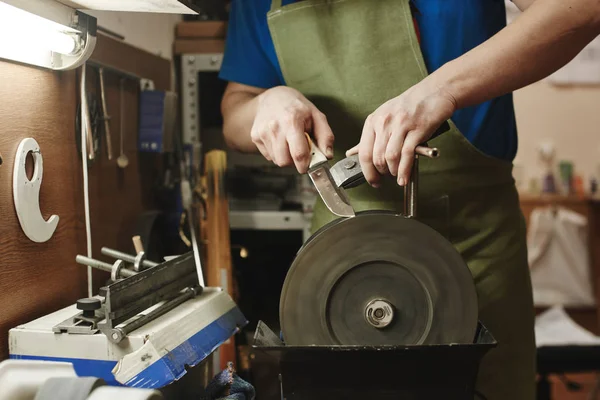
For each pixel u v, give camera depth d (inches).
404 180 33.1
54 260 40.7
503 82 35.5
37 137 38.9
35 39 35.8
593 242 119.6
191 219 58.2
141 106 56.6
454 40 46.4
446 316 31.1
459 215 46.6
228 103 53.0
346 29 46.8
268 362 62.6
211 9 80.4
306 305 31.4
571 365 74.5
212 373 41.4
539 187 125.2
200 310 37.9
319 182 34.3
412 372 29.7
